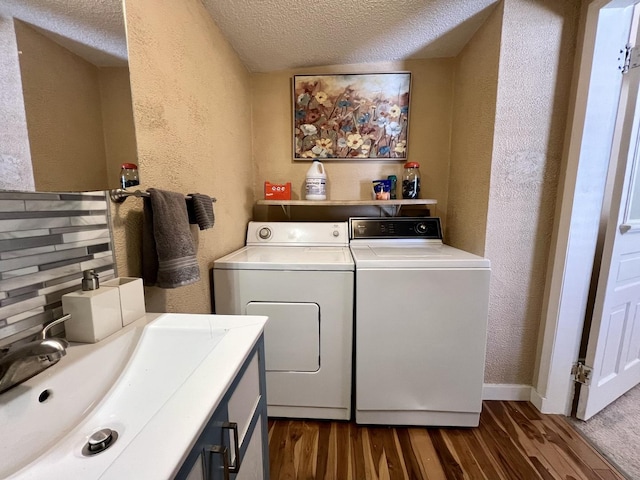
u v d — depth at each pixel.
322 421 1.59
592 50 1.31
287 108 2.10
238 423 0.72
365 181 2.13
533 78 1.43
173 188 1.13
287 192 2.00
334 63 1.99
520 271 1.58
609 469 1.30
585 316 1.58
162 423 0.48
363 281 1.41
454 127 1.96
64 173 0.71
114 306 0.77
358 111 2.04
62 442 0.55
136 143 0.92
